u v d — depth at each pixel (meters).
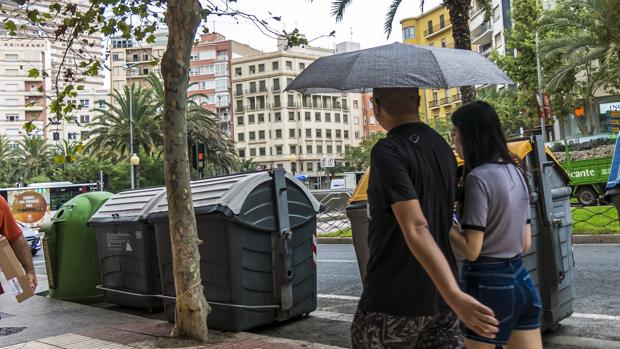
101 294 8.80
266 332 6.44
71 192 39.19
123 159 50.78
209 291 6.27
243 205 6.09
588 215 14.46
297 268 6.75
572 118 34.16
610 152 21.45
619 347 5.05
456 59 2.96
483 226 2.71
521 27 33.78
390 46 2.94
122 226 7.77
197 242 5.93
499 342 2.77
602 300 6.84
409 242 2.21
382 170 2.32
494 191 2.74
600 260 9.52
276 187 6.45
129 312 7.91
